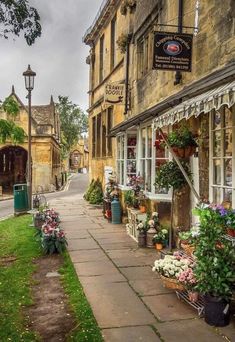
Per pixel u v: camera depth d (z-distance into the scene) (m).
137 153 11.35
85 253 8.21
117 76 15.27
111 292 5.75
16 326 4.65
